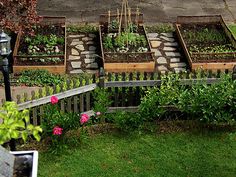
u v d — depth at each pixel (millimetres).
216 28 16406
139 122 11078
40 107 10875
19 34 14938
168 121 11383
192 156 10492
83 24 17156
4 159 6234
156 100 11055
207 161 10367
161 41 16062
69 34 16359
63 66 14102
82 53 15344
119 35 15242
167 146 10750
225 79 11289
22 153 6816
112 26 15977
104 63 14164
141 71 14391
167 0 19031
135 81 11273
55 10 18141
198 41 15633
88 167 10164
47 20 16203
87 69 14562
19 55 14180
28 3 13664
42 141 10727
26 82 13469
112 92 11453
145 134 11070
